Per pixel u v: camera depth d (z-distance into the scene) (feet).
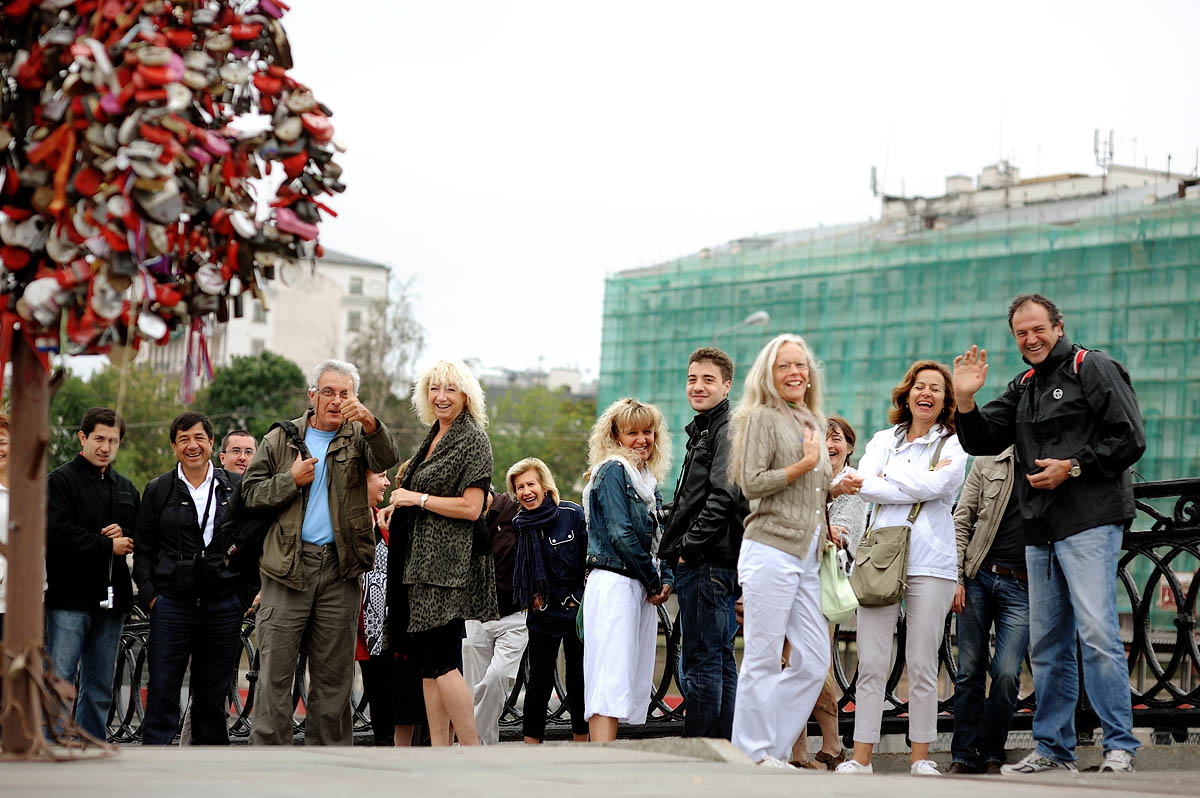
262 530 22.41
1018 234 186.91
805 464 20.13
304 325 313.12
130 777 10.01
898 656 25.63
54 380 12.17
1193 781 15.64
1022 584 22.88
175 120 11.59
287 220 12.50
